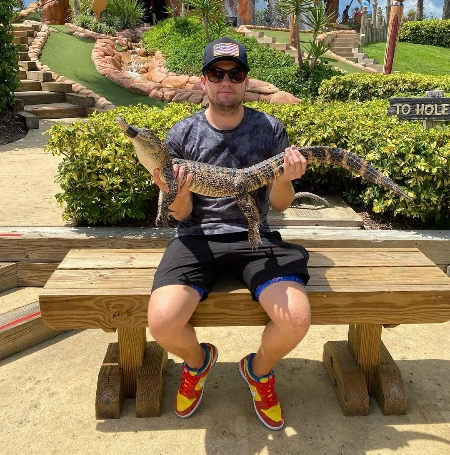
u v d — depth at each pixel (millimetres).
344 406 2727
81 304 2422
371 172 2533
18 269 3994
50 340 3510
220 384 2984
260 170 2447
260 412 2631
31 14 17281
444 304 2529
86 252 2965
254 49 13367
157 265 2775
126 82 10930
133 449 2488
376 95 9430
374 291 2482
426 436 2582
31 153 6918
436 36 21594
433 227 4453
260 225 2699
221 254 2492
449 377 3072
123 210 4133
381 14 20234
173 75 11461
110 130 4340
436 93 4980
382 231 4219
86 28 15531
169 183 2354
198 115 2701
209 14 13625
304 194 2996
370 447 2506
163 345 2402
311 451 2479
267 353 2453
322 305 2494
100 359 3271
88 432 2605
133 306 2447
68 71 11406
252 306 2480
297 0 11453
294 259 2480
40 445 2525
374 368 2848
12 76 8406
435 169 3988
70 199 4117
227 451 2475
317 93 11039
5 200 5016
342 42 17109
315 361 3244
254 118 2678
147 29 17172
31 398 2883
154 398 2689
